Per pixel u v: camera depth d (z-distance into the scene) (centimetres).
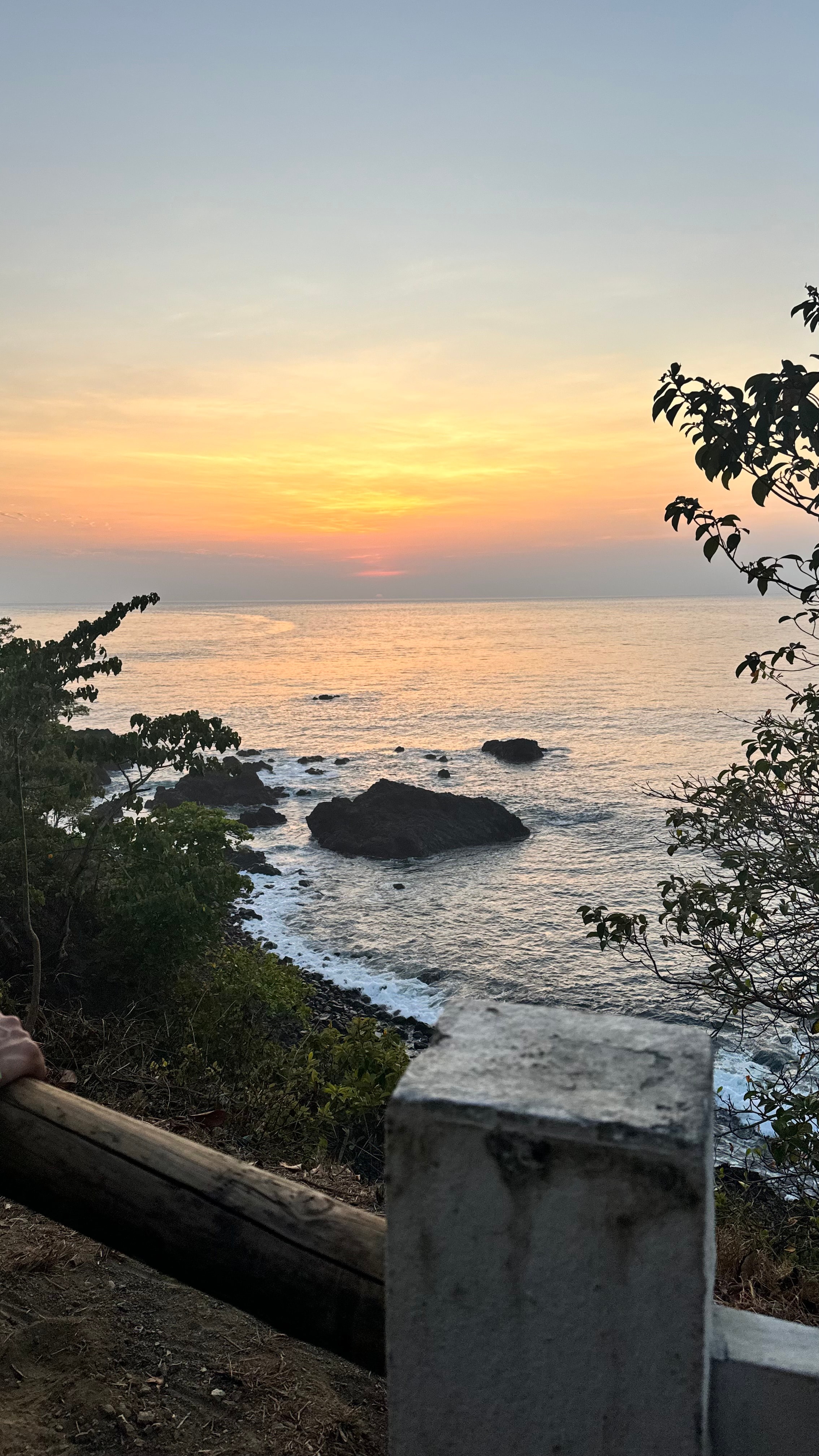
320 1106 852
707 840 608
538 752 5862
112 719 8056
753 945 585
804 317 417
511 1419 107
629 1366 101
